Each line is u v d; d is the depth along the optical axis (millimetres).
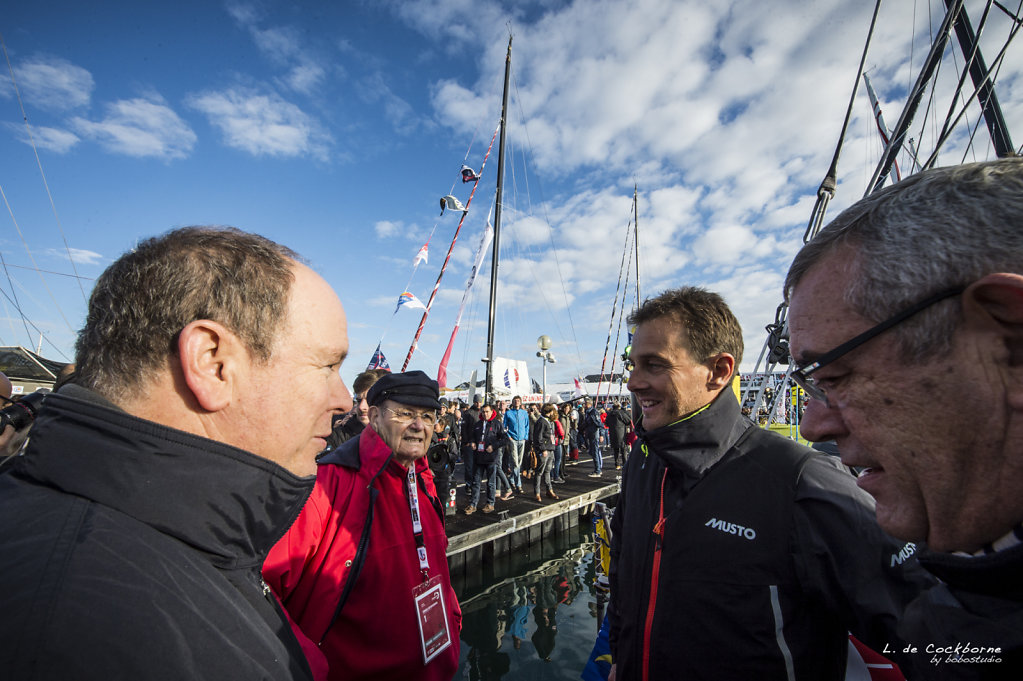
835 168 2086
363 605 1351
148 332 611
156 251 657
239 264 662
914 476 494
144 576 499
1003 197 445
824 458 1096
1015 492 439
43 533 486
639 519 1359
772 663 984
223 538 612
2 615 412
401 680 1365
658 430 1241
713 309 1319
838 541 927
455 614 1706
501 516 7215
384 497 1538
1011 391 425
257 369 657
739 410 1311
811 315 566
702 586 1079
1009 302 413
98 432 552
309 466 814
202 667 496
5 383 2084
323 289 779
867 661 1173
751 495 1088
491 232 11867
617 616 1543
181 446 573
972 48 2150
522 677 4191
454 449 7391
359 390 3742
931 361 458
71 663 418
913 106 2115
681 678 1070
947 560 493
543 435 8578
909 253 470
